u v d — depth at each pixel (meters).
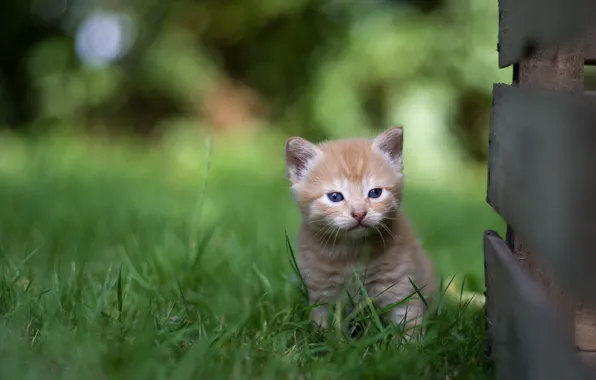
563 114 0.63
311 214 0.88
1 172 1.77
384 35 2.10
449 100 2.05
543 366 0.65
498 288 0.74
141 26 2.29
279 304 0.88
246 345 0.76
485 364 0.75
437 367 0.74
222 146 2.13
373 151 0.90
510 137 0.72
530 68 0.72
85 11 2.31
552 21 0.67
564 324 0.65
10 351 0.72
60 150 1.99
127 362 0.71
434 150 2.04
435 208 1.50
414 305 0.86
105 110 2.33
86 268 0.97
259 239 1.12
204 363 0.71
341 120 2.11
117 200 1.41
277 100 2.32
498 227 1.32
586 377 0.62
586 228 0.62
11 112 2.39
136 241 1.03
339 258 0.87
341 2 2.20
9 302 0.82
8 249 1.01
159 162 1.99
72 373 0.70
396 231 0.88
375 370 0.72
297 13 2.25
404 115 2.05
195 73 2.28
